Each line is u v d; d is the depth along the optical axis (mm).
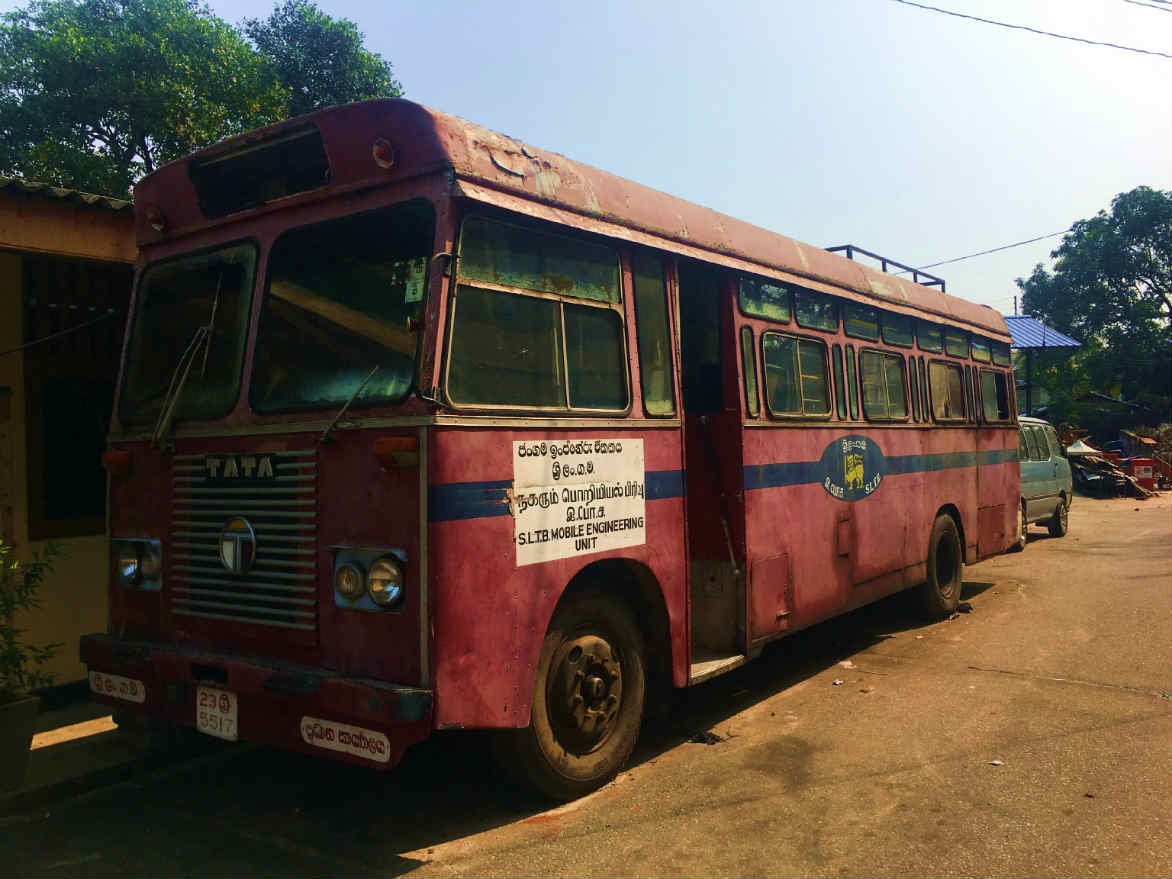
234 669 3820
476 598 3604
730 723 5570
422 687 3406
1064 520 15414
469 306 3744
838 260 7066
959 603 9227
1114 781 4430
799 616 6129
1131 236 38688
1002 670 6641
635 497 4602
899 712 5676
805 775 4613
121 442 4598
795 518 6133
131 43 16578
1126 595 9453
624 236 4633
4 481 5898
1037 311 41719
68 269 6359
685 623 4953
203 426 4207
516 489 3842
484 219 3859
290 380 3990
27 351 6055
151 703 4277
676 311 5090
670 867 3607
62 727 5520
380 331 3752
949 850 3715
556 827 4016
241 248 4363
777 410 6047
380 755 3424
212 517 4156
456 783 4621
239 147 4297
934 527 8406
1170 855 3629
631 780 4590
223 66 17438
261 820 4199
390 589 3502
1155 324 39156
